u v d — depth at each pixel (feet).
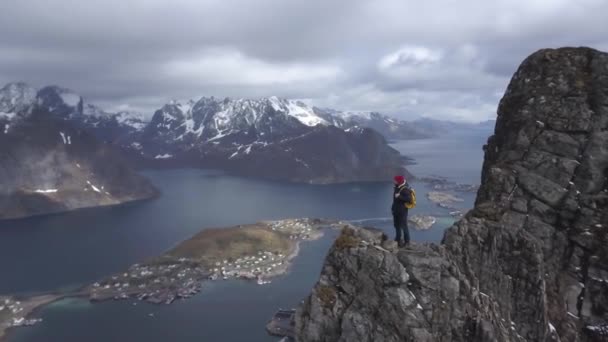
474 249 103.50
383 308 88.43
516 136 130.82
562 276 108.17
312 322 92.73
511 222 113.70
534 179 119.24
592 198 111.14
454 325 88.43
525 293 99.40
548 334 100.01
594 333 100.07
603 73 127.13
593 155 116.47
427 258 91.66
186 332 568.00
